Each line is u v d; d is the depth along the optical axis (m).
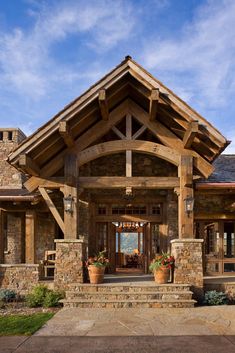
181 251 10.31
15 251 15.30
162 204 13.38
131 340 6.47
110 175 13.07
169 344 6.23
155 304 9.21
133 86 10.59
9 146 18.38
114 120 11.09
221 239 13.64
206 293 10.01
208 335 6.78
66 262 10.26
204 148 11.01
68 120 10.01
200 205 13.48
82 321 7.81
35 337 6.67
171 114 10.53
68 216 10.60
